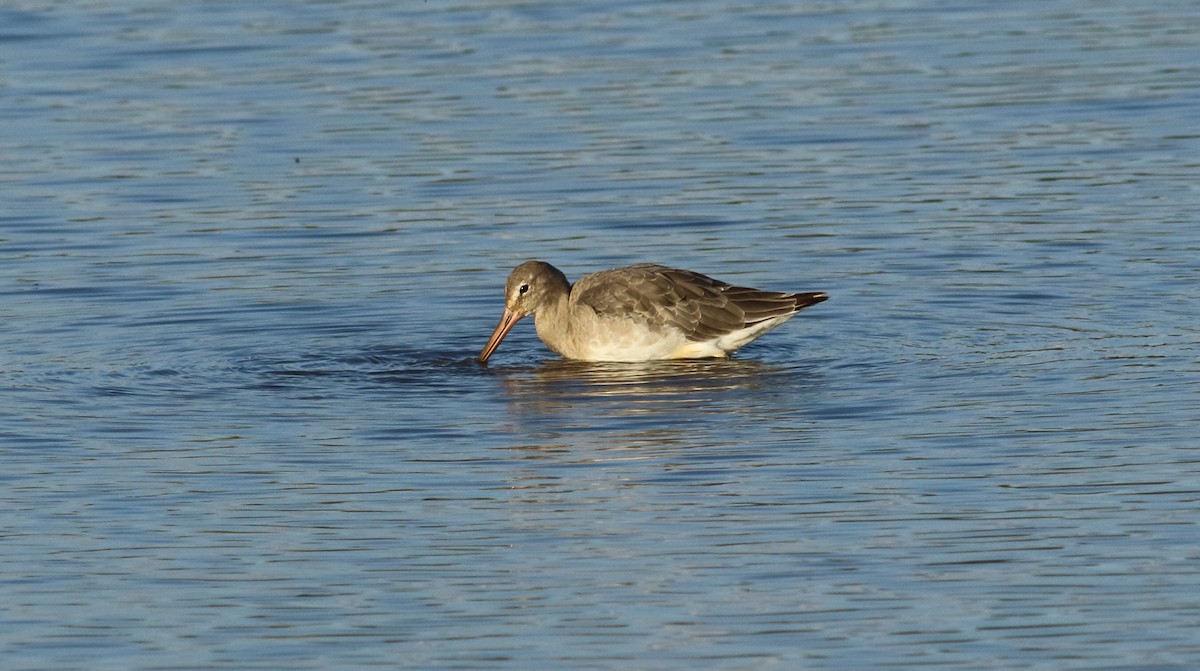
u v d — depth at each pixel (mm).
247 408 16859
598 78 29016
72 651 11977
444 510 14227
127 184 24531
